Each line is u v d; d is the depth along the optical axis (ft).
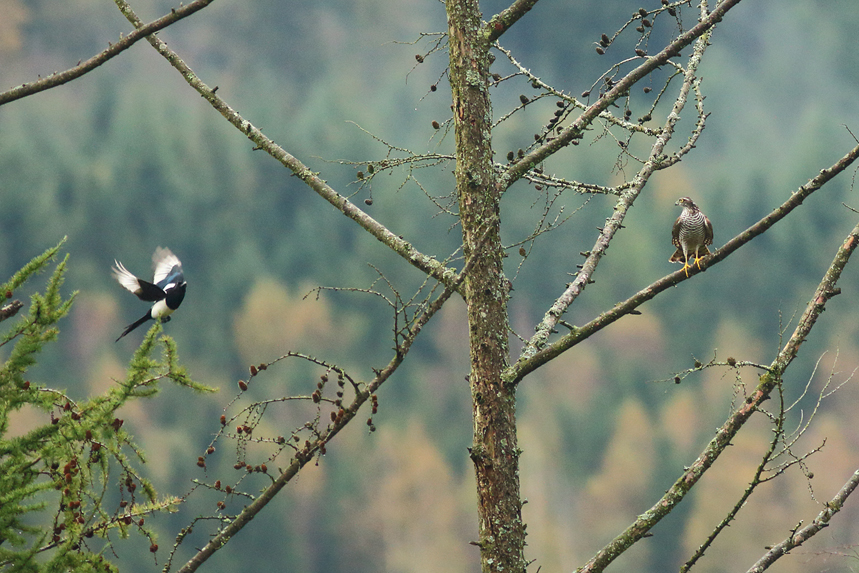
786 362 13.37
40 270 13.89
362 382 12.98
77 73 14.08
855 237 13.96
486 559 13.94
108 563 12.55
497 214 14.84
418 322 12.87
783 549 13.66
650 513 13.30
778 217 14.30
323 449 13.05
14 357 13.51
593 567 13.33
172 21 14.15
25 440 13.06
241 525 13.29
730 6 15.08
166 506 13.09
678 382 13.21
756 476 12.81
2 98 14.08
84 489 12.89
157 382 13.55
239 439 12.96
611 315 14.20
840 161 14.32
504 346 14.47
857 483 13.48
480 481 14.15
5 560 12.35
